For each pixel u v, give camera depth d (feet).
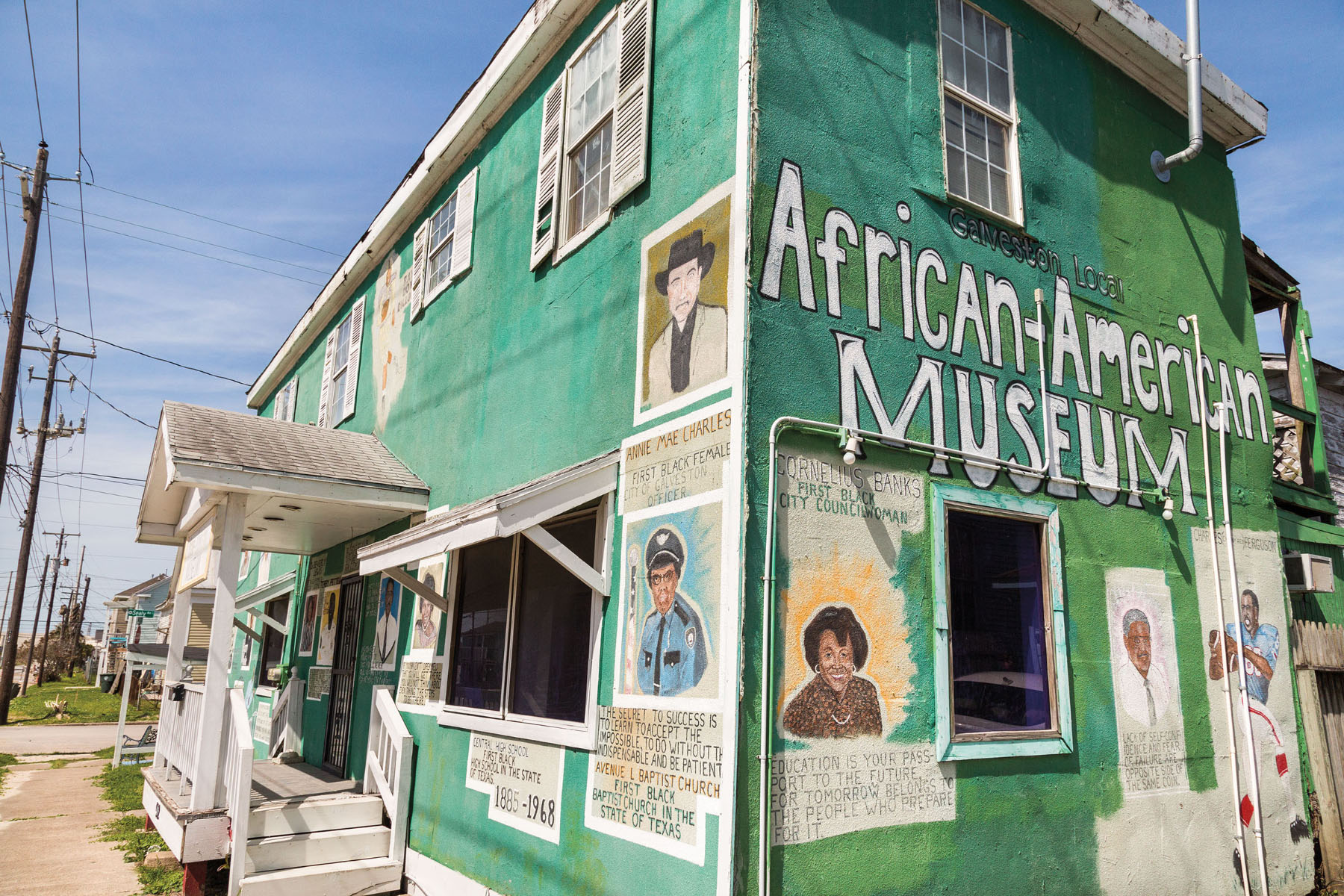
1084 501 21.42
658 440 17.97
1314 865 24.11
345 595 35.47
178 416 28.12
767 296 16.61
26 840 30.81
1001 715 18.54
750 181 16.80
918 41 20.74
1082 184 23.94
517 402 24.44
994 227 21.38
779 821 14.67
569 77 24.68
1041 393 21.22
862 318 18.08
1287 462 34.68
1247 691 23.52
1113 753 20.21
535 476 22.77
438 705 24.66
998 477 19.70
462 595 24.99
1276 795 23.65
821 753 15.46
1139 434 23.39
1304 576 26.55
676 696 15.96
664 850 15.46
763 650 15.06
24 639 258.57
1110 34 24.86
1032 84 23.30
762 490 15.72
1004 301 21.07
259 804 24.30
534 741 19.97
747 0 17.66
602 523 19.24
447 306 30.63
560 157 24.23
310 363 49.52
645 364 18.90
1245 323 27.94
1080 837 19.02
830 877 15.08
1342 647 27.32
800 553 16.01
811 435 16.69
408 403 32.96
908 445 18.08
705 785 14.83
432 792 24.16
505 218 27.25
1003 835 17.72
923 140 20.24
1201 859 21.22
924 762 16.85
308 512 29.63
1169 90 27.02
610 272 20.86
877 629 16.78
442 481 28.58
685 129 19.10
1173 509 23.52
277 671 45.34
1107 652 20.79
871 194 18.88
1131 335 24.09
